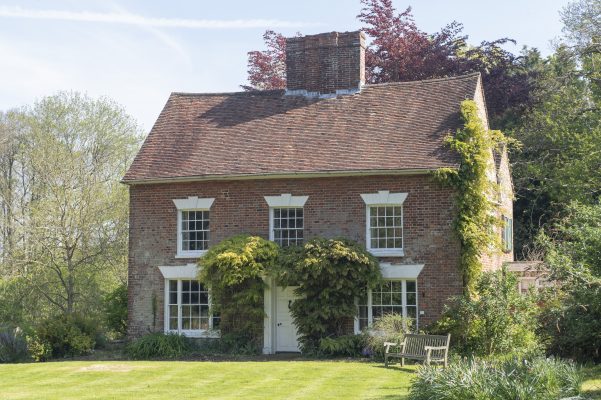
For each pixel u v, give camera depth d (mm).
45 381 19344
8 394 17453
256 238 25250
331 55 29094
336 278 23984
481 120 26484
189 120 29688
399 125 26828
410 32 42875
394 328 23312
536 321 21422
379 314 24750
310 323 24344
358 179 25344
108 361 23938
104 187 35875
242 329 25828
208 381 18844
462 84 27875
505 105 41219
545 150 40531
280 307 25906
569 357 19734
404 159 25047
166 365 21891
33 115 43594
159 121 29953
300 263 23969
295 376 19375
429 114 26938
